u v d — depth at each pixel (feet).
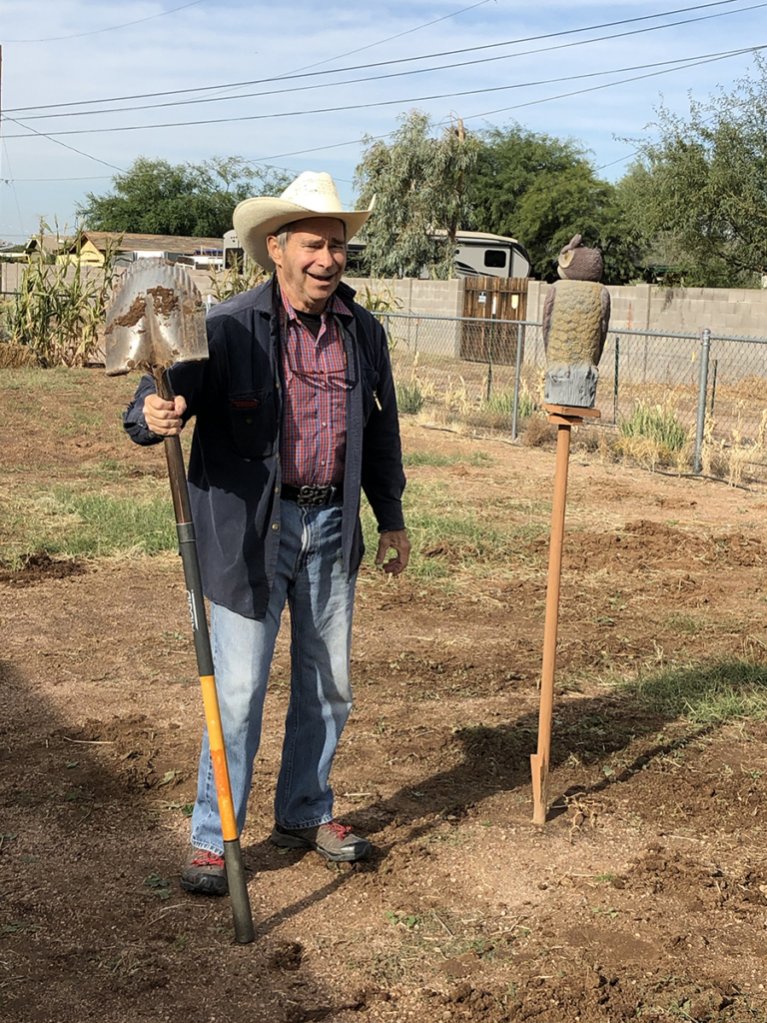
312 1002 9.85
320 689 12.14
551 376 12.67
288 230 10.84
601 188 152.97
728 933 11.13
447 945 10.78
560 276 12.79
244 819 11.84
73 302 70.44
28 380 61.62
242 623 11.32
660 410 43.60
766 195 83.51
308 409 11.20
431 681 18.35
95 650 19.38
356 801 13.89
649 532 30.04
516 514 31.83
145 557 25.62
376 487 12.60
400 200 115.65
